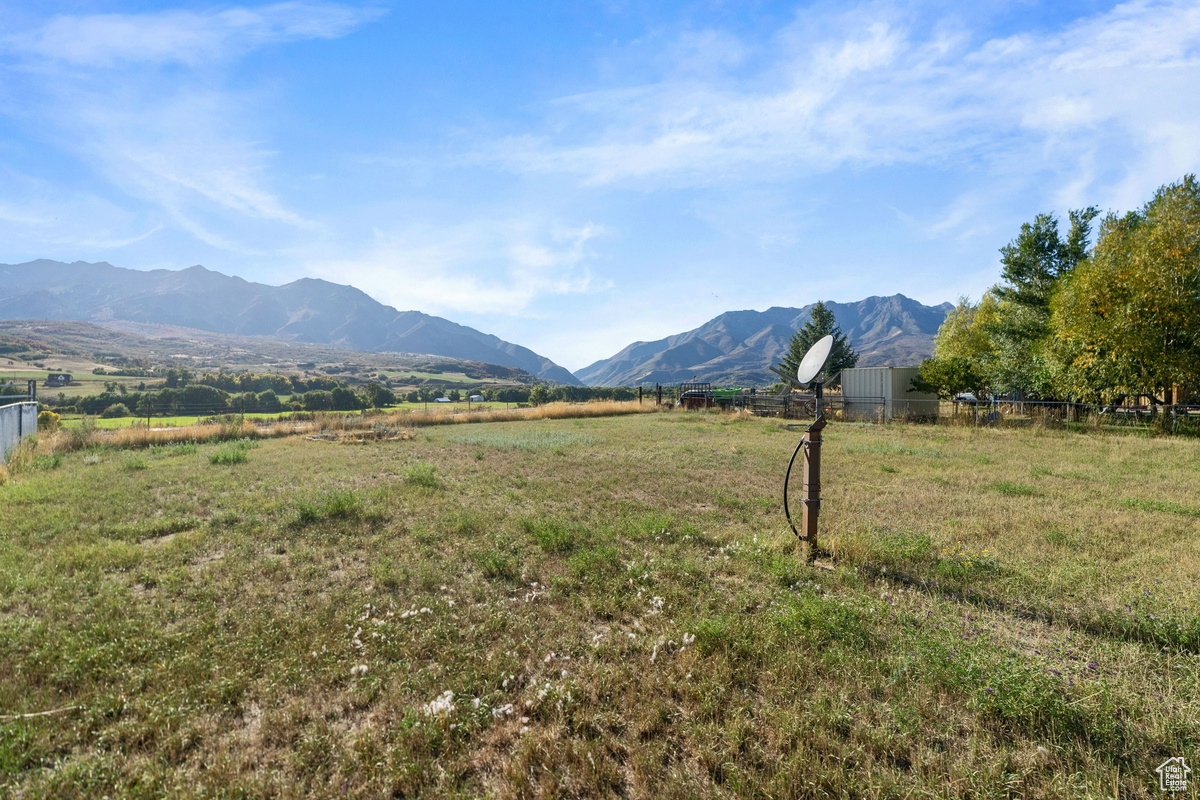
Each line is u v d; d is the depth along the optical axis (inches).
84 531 277.6
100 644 158.2
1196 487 378.6
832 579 213.5
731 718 127.9
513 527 292.2
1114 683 137.8
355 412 1076.5
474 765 115.2
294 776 109.2
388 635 167.5
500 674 147.0
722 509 333.4
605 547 248.7
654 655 154.7
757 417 1109.1
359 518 307.1
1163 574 213.3
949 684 137.3
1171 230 749.3
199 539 265.6
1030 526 286.2
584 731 125.3
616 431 827.4
